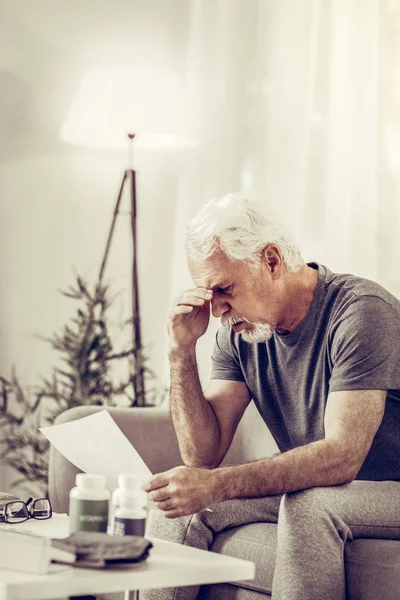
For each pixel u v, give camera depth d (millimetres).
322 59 3658
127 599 1427
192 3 3881
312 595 1604
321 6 3672
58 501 2422
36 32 3818
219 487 1608
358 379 1825
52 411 3541
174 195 3898
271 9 3770
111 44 3873
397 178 3488
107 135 3584
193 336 2152
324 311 2016
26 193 3795
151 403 3748
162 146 3613
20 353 3764
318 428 2047
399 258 3447
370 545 1668
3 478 3729
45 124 3822
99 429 1925
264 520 1961
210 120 3824
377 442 1929
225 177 3797
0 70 3768
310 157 3643
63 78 3838
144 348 3820
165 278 3896
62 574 1227
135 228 3584
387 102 3529
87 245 3846
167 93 3398
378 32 3561
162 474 1603
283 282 2010
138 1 3898
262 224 2002
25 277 3785
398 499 1753
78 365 3473
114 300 3854
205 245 1968
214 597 1921
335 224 3568
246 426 2641
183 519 1919
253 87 3787
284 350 2086
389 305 1920
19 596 1164
